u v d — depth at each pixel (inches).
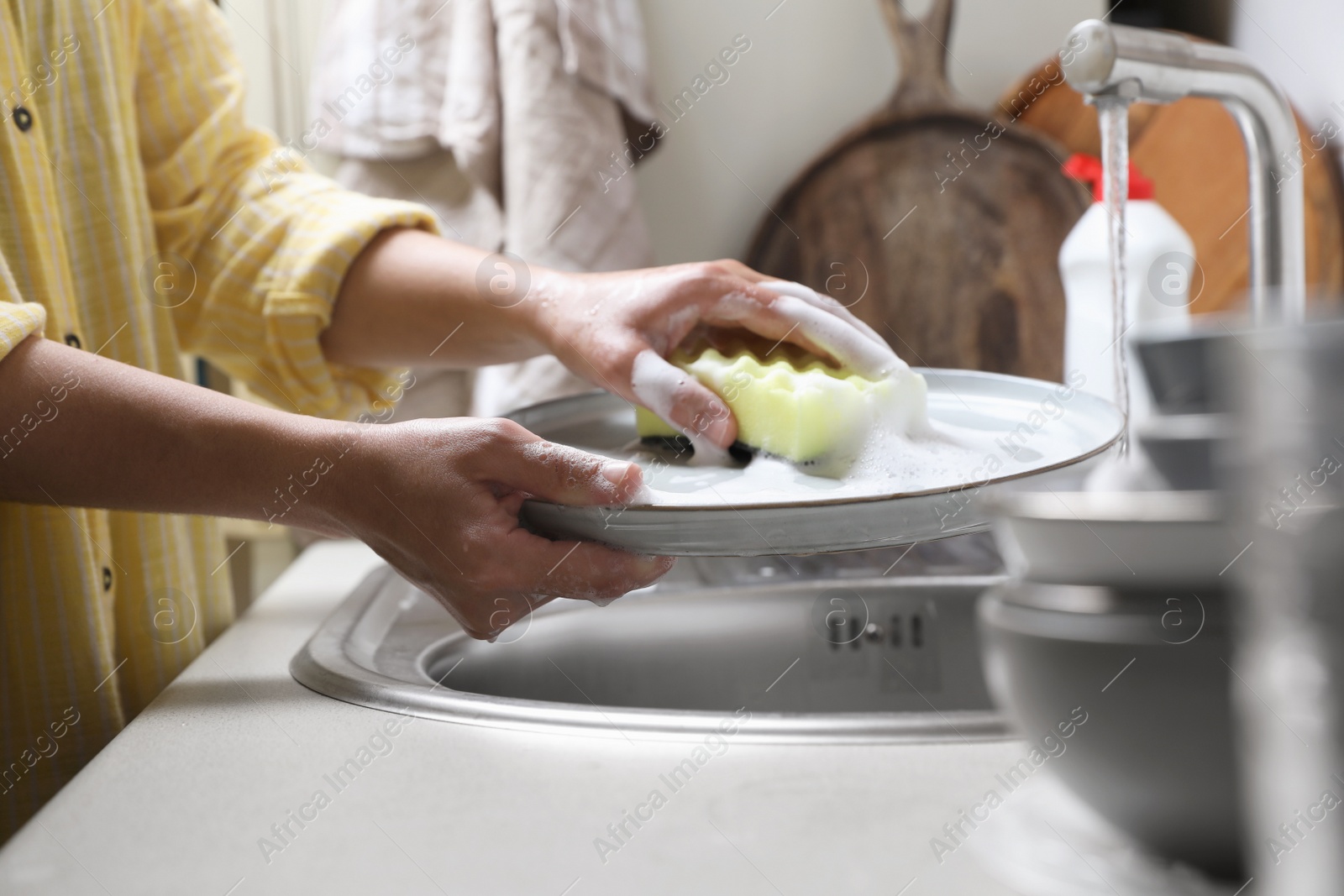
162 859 12.3
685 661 27.4
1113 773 10.0
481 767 14.8
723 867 11.5
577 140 37.8
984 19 43.9
